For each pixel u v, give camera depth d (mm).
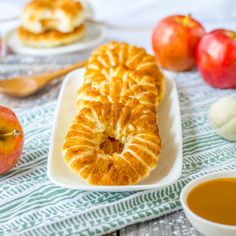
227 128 799
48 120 862
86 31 1160
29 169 773
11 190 742
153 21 1271
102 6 1298
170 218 710
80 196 727
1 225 695
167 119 831
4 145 743
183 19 983
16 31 1171
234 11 1267
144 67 874
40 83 951
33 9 1107
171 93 880
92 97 806
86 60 1001
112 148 767
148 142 742
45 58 1078
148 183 729
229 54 906
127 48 905
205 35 943
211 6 1264
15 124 758
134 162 724
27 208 716
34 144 813
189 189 682
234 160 777
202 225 652
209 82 942
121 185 714
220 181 692
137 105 781
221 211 662
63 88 890
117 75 839
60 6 1109
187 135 826
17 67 1031
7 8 1322
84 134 749
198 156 786
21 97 943
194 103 899
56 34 1106
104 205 709
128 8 1282
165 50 975
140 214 703
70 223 697
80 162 725
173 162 753
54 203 721
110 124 762
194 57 977
